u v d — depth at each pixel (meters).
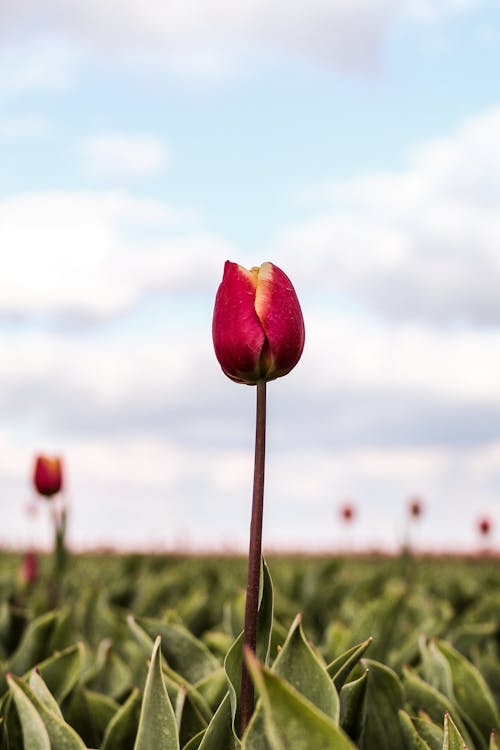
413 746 2.21
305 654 1.78
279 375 1.90
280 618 4.80
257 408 1.91
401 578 8.60
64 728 2.02
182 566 9.57
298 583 7.11
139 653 3.24
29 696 2.05
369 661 2.31
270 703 1.41
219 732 1.94
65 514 5.41
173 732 1.88
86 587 6.72
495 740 2.13
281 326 1.88
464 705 2.63
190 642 2.80
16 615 4.39
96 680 3.28
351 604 5.38
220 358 1.92
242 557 13.17
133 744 2.37
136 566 7.88
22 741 2.11
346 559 13.82
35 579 6.19
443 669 2.72
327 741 1.40
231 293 1.90
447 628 4.50
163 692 1.90
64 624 3.44
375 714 2.25
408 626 4.92
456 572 10.34
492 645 4.40
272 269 1.93
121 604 6.29
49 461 5.34
